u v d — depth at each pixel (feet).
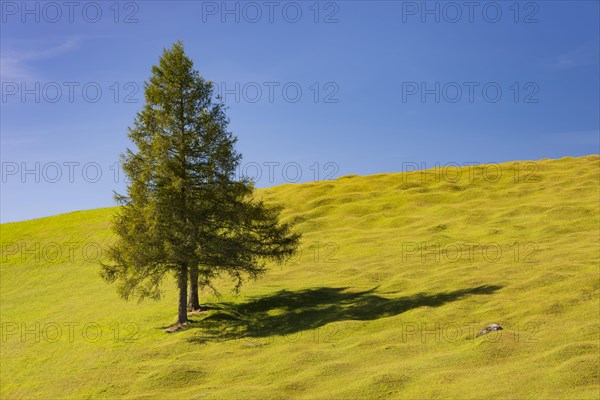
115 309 148.87
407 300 125.70
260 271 136.67
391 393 78.74
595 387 71.00
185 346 112.37
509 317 105.40
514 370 79.77
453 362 87.10
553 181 247.91
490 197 236.43
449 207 224.53
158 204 120.06
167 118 124.67
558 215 194.70
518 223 194.08
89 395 93.50
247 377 92.79
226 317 128.16
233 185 129.80
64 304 160.66
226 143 128.16
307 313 126.52
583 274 123.24
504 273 137.80
